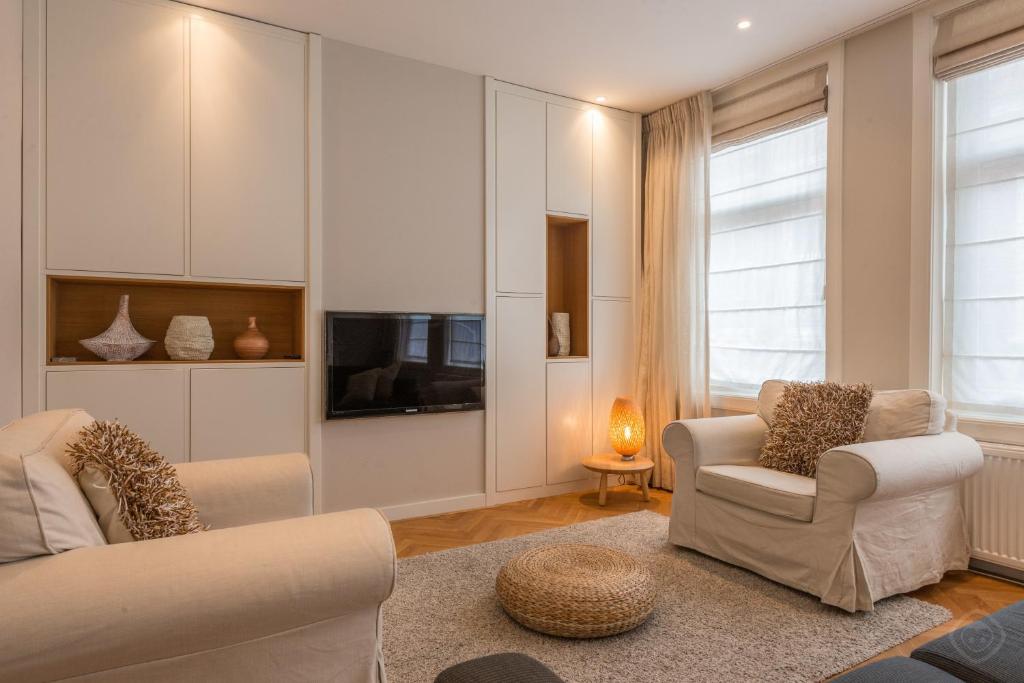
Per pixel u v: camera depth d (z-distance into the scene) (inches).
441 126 154.4
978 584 110.7
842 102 140.4
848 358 138.6
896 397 115.8
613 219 184.2
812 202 149.4
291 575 48.3
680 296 174.6
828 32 136.5
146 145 120.3
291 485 82.0
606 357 183.2
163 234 121.7
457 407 155.2
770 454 123.3
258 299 143.0
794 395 126.0
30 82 110.8
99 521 55.6
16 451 46.4
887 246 131.7
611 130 183.8
